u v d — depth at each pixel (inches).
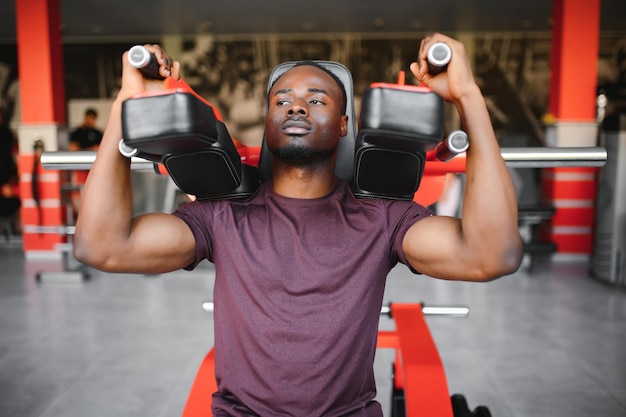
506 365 101.9
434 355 51.1
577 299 148.5
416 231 35.1
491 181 30.7
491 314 134.3
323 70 37.2
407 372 48.2
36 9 202.2
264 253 35.1
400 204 37.8
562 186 199.3
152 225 34.4
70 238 183.9
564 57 198.4
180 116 26.3
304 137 35.2
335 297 34.3
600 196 169.2
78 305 142.9
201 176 35.7
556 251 187.8
